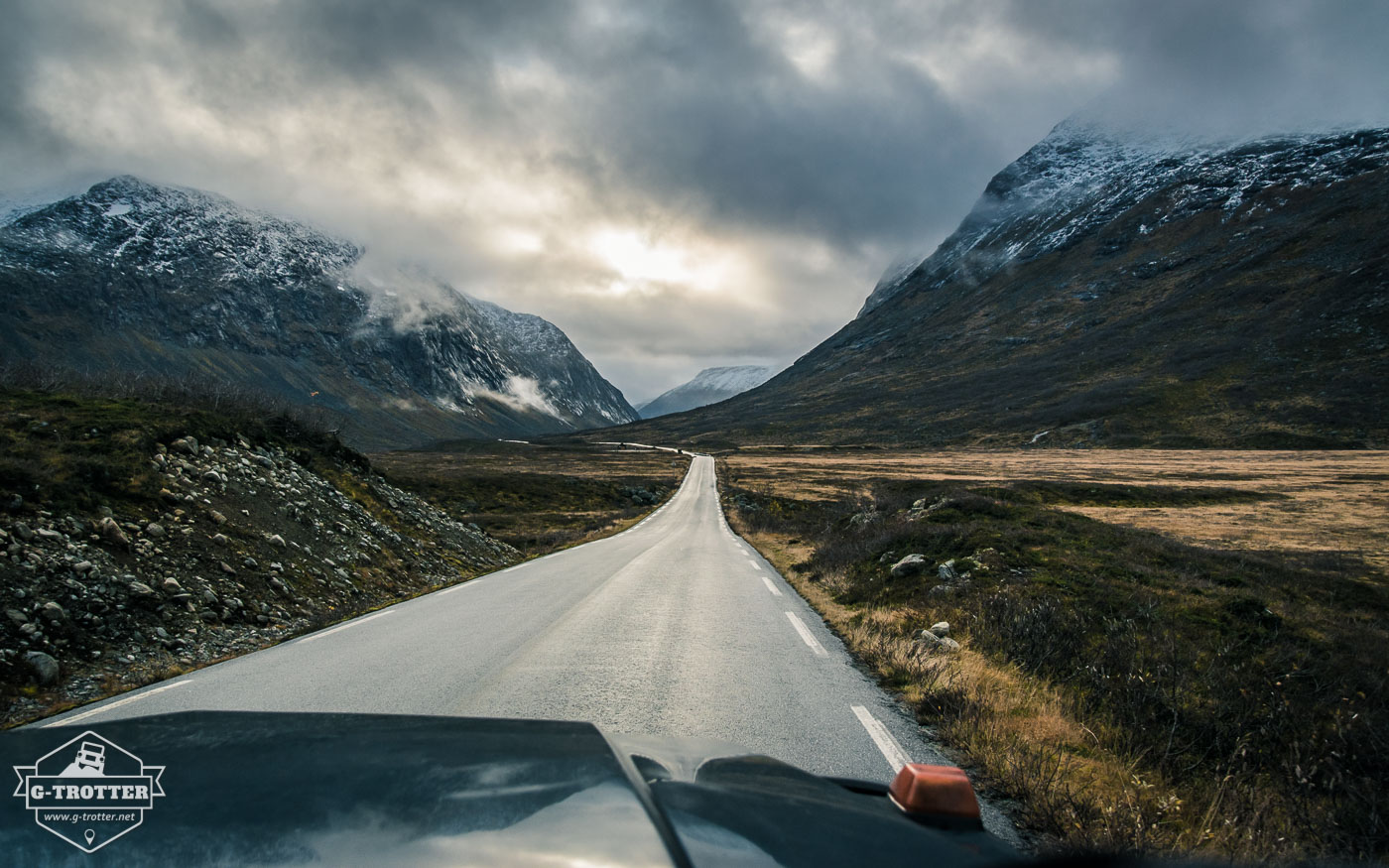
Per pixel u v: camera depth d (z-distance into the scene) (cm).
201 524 1077
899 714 548
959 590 1066
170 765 167
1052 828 345
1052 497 5394
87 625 732
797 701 580
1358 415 10256
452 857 120
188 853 119
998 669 677
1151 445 10931
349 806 142
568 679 644
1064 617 841
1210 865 213
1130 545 1431
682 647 798
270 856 118
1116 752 465
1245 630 899
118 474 1059
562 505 5384
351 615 1023
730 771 226
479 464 10319
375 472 2016
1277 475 6731
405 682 623
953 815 190
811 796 202
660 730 494
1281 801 400
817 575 1473
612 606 1109
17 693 588
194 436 1357
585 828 135
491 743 192
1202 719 542
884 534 1600
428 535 1830
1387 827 364
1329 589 1357
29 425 1124
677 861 125
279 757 175
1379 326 12888
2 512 829
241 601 941
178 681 639
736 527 3938
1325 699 660
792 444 15600
